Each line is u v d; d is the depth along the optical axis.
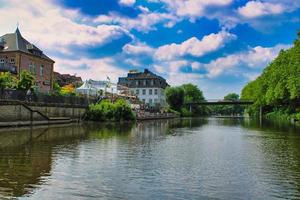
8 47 60.38
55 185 11.96
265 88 82.38
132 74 135.88
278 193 11.52
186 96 133.88
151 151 20.62
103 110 55.19
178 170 14.95
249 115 134.50
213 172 14.61
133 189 11.73
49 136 28.31
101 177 13.33
